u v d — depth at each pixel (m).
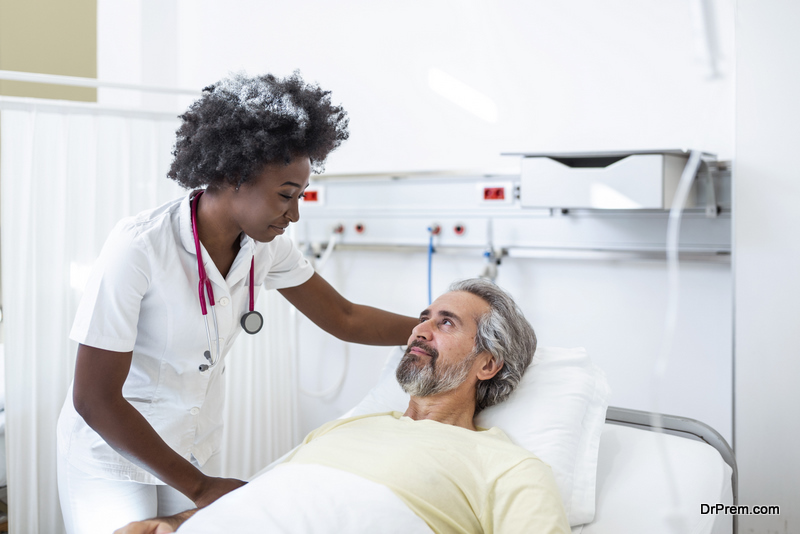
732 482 1.36
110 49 2.54
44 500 1.58
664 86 1.69
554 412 1.30
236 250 1.16
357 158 2.20
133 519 1.18
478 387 1.34
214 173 0.98
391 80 2.11
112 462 1.14
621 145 1.76
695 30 1.01
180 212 1.07
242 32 2.36
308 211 2.29
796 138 1.30
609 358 1.85
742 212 1.36
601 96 1.78
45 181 1.50
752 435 1.39
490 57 1.93
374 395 1.52
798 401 1.33
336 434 1.22
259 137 0.92
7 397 1.50
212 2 2.41
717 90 1.62
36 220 1.48
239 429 2.01
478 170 1.92
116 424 0.99
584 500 1.18
